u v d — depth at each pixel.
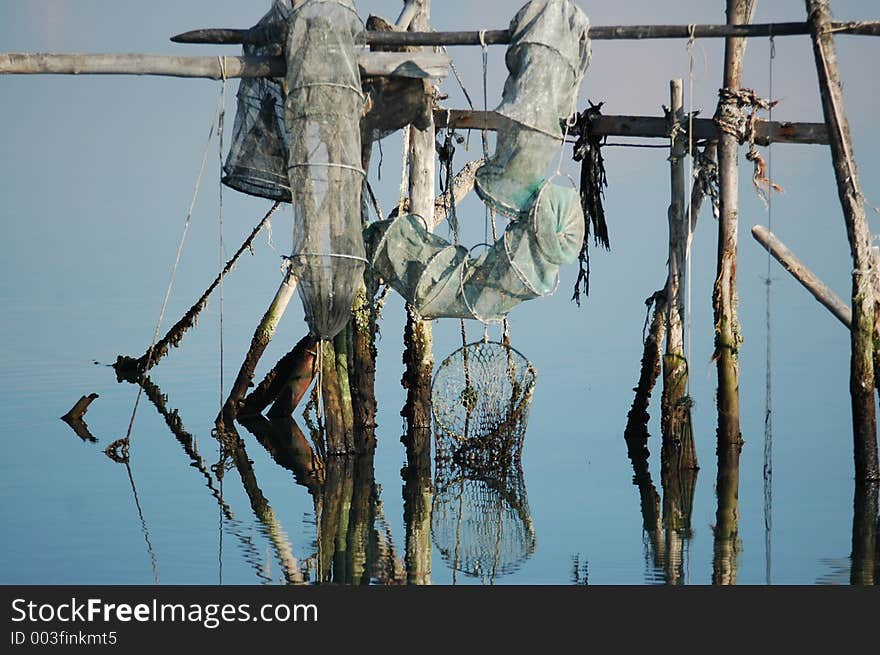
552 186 24.16
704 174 27.17
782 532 22.06
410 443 28.73
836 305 26.64
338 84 23.91
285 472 26.56
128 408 32.19
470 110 28.42
